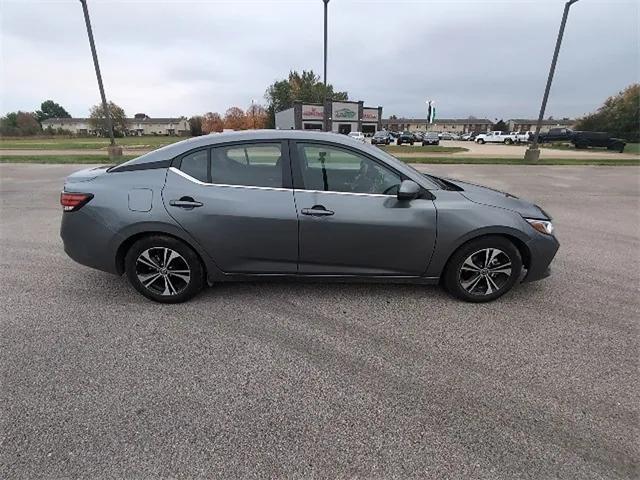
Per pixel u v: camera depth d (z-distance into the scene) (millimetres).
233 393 2402
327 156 3299
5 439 2035
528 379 2566
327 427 2152
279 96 82312
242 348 2857
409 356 2793
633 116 57000
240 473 1873
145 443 2029
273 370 2617
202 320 3234
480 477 1868
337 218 3236
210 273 3441
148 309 3410
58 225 6137
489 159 18844
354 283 3891
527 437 2102
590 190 10383
